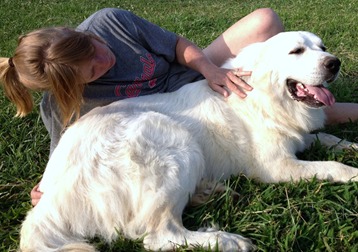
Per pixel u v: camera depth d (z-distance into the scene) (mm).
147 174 986
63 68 1006
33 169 1312
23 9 3609
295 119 1204
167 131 1069
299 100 1177
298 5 3156
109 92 1211
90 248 913
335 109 1410
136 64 1249
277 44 1177
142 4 3771
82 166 989
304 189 1104
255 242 972
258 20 1405
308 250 916
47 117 1203
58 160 1012
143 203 974
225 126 1178
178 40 1372
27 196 1204
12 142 1454
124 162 991
